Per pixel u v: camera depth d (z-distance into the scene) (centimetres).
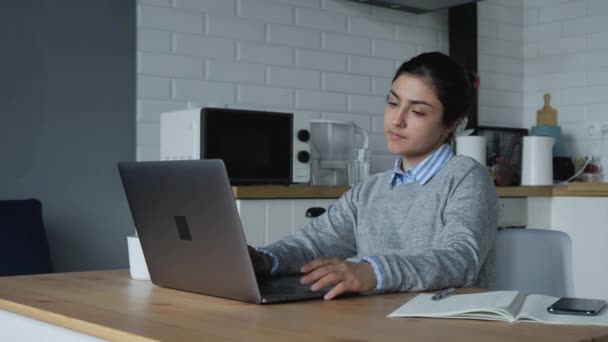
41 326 125
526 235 182
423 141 168
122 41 334
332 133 354
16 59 307
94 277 165
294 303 126
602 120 443
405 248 169
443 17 453
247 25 373
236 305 125
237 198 295
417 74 167
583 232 349
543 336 97
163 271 146
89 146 325
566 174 432
